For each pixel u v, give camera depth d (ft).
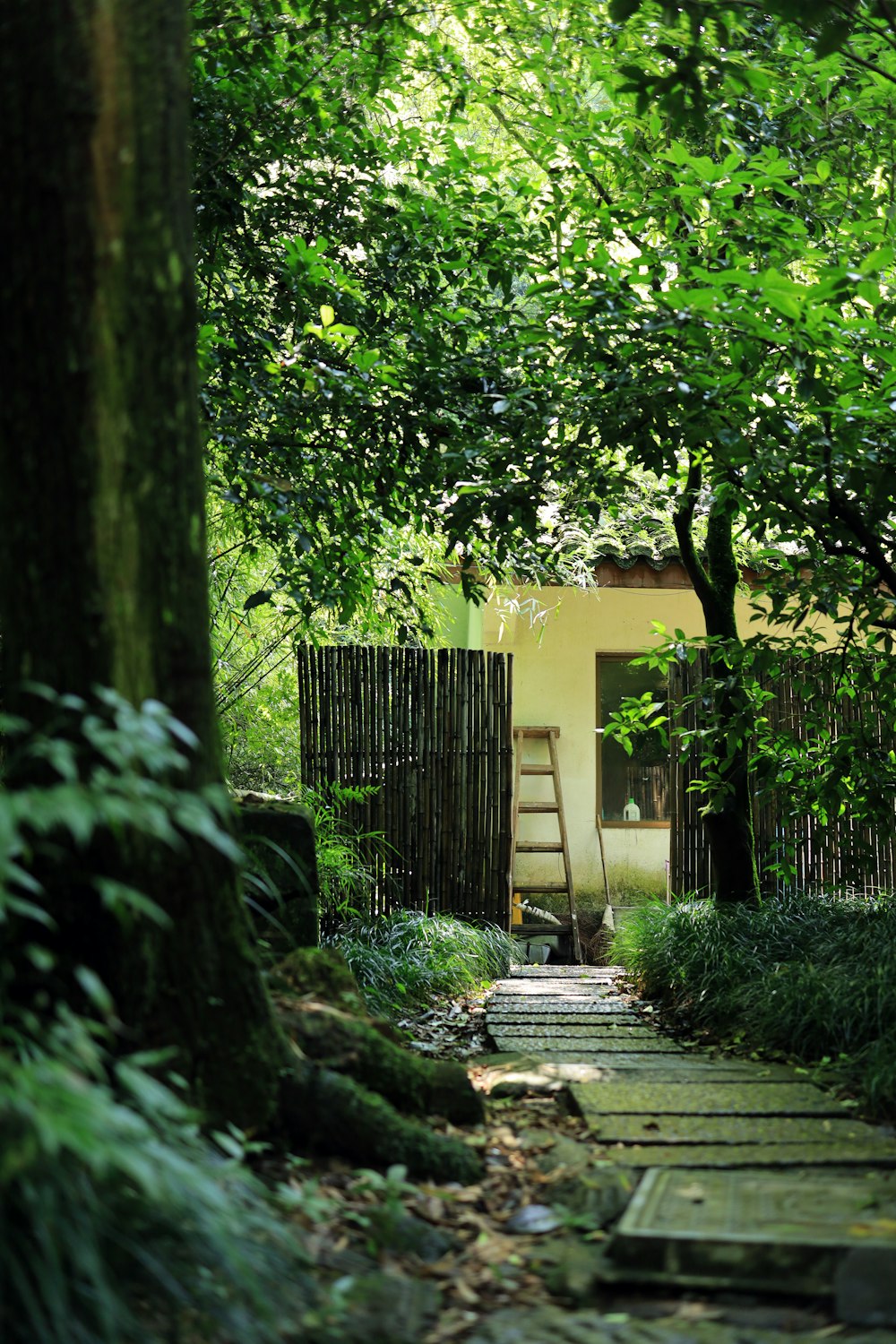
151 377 8.88
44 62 8.53
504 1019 18.21
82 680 8.66
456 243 20.61
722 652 21.15
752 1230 8.48
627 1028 17.71
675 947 20.43
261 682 30.78
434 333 19.84
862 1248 8.02
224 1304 6.86
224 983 9.48
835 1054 14.61
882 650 25.68
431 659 26.25
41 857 8.84
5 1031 7.07
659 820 35.63
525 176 20.98
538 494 17.51
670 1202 9.12
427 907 25.96
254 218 19.74
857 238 17.31
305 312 19.92
